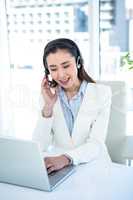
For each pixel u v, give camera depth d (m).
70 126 1.45
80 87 1.47
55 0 2.31
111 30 2.26
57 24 2.33
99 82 1.65
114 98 1.61
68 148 1.44
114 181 1.04
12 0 2.46
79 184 1.02
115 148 1.64
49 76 1.44
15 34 2.51
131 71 2.19
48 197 0.94
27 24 2.45
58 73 1.36
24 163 0.97
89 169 1.15
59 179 1.04
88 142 1.37
